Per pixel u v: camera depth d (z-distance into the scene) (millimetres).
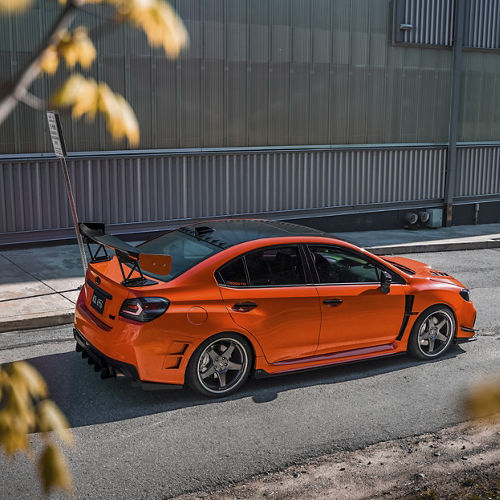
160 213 12789
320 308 6238
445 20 15758
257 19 13234
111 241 5457
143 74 12102
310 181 14570
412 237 15000
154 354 5465
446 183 16641
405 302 6840
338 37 14320
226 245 6012
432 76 15906
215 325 5676
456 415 5766
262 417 5578
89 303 6035
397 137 15641
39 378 1152
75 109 904
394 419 5645
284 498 4367
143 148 12359
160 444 5043
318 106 14320
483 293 10219
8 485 4363
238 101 13281
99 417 5461
